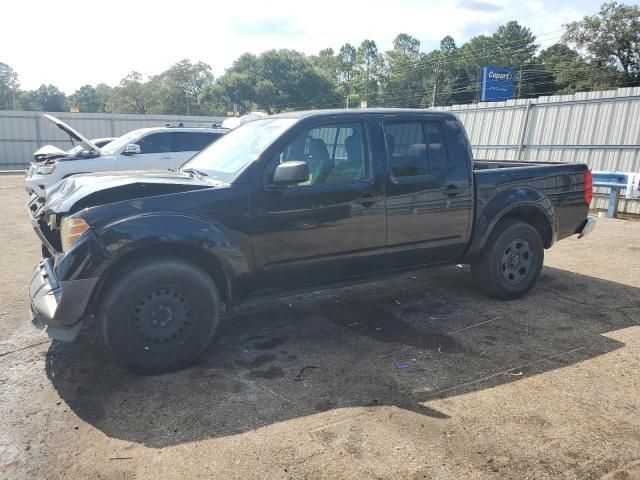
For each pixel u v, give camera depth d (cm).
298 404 332
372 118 443
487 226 502
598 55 5897
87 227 346
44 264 396
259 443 290
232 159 426
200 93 9356
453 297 548
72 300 340
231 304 402
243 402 335
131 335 358
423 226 466
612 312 500
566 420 310
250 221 388
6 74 11650
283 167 371
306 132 412
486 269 519
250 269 396
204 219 372
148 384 360
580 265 681
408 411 322
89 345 425
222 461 275
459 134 487
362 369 381
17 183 1997
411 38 11150
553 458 274
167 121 3550
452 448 284
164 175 434
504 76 4762
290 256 410
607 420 310
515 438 292
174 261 365
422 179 459
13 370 383
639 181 1016
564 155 1395
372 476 261
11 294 564
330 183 419
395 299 545
